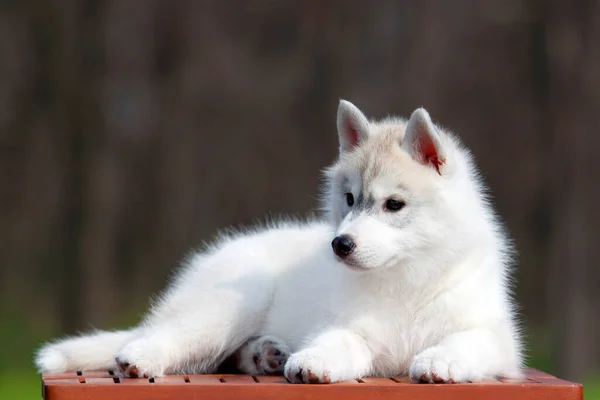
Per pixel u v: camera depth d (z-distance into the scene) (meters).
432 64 19.78
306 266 7.06
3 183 19.27
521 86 19.39
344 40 20.06
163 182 19.62
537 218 19.09
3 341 17.19
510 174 19.38
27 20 19.59
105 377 6.21
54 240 18.92
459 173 6.49
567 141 16.95
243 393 5.54
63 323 18.30
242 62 20.22
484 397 5.63
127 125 19.53
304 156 19.78
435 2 19.95
